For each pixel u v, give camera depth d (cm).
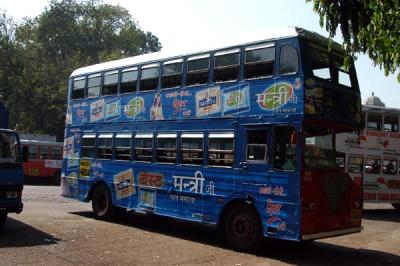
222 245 1171
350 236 1453
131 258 977
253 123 1098
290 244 1251
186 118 1269
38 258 926
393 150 2177
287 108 1038
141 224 1454
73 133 1697
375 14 780
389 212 2291
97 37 6838
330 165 1090
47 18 6694
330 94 1089
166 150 1316
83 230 1277
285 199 1020
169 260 977
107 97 1559
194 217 1214
